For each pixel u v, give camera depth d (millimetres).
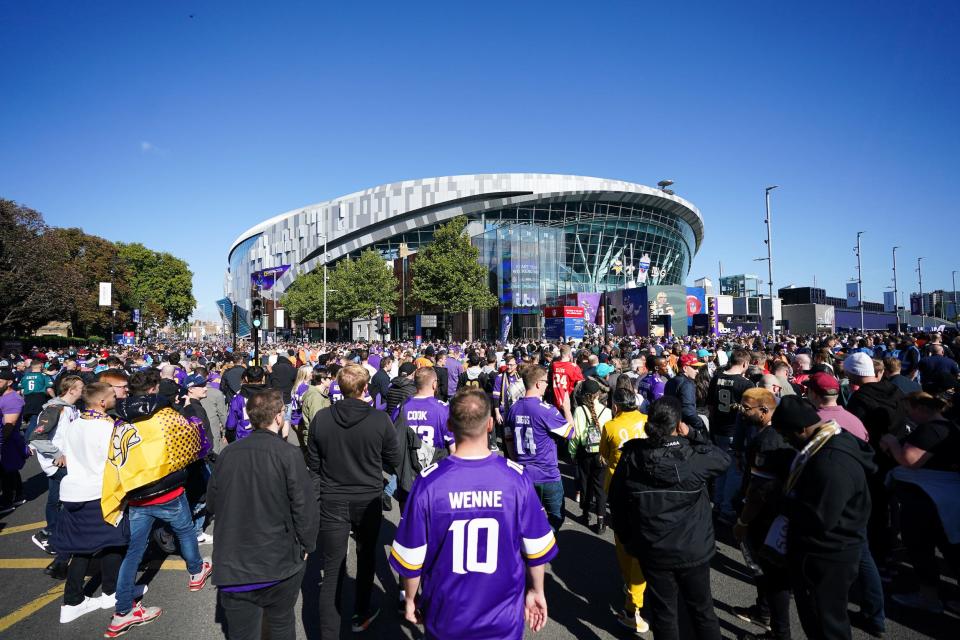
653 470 3107
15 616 4355
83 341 48531
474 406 2393
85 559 4316
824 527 2924
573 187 72812
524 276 55500
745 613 4125
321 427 3826
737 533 3955
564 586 4762
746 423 6141
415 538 2299
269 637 3180
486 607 2254
